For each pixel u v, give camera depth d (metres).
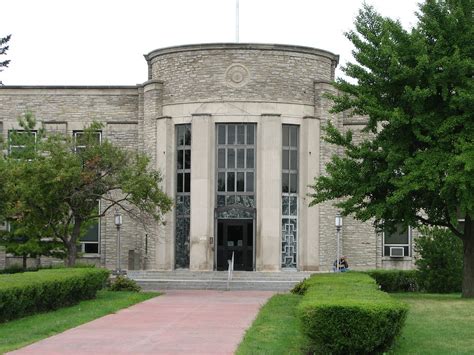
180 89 39.03
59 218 30.61
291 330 17.16
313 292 16.70
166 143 39.00
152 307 23.62
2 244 36.66
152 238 39.16
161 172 37.69
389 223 26.25
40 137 34.81
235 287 33.38
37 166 28.22
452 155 23.27
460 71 23.52
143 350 14.48
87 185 29.50
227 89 38.31
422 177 23.16
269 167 37.75
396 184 23.16
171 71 39.47
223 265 38.34
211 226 38.06
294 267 38.59
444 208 25.78
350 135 25.81
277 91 38.34
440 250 29.73
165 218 38.53
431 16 24.73
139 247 40.69
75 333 17.11
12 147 36.00
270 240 37.47
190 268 37.75
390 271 31.50
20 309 19.73
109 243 41.47
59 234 30.78
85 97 42.38
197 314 21.36
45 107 42.47
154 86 39.75
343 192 25.62
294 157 39.03
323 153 39.00
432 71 23.78
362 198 24.92
